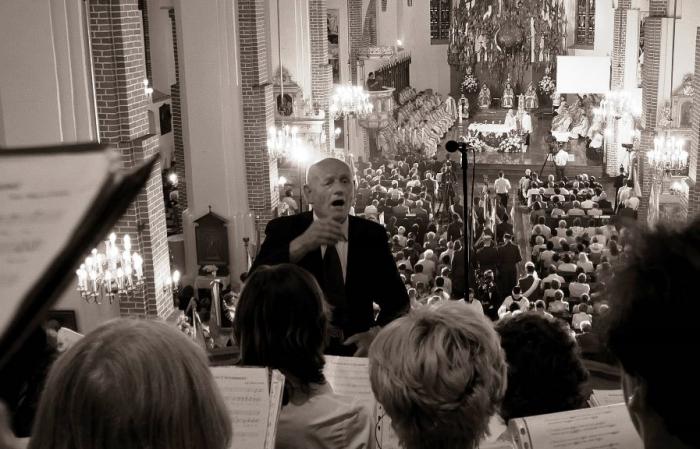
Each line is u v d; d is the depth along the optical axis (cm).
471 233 1927
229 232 2094
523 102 4709
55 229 85
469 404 223
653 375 112
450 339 224
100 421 152
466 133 4631
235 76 2052
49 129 1320
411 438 229
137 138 1407
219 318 1504
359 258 532
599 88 3466
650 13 2539
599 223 2562
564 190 3008
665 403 113
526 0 4931
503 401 302
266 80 2122
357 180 3062
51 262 84
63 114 1320
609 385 567
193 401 159
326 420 330
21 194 86
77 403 153
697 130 2195
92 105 1346
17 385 255
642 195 2686
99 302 1342
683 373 110
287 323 324
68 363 159
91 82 1341
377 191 2873
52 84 1309
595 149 4038
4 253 85
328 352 509
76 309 1410
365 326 538
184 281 2097
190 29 2033
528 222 2950
